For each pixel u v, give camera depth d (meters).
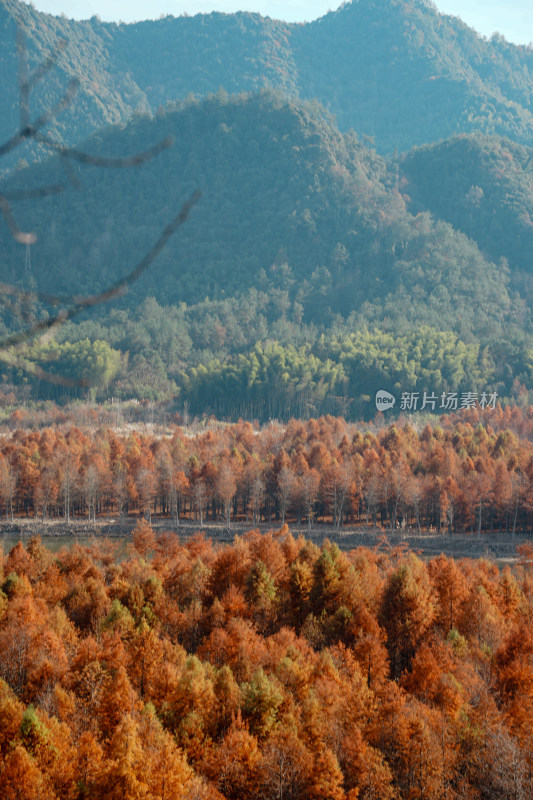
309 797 63.06
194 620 102.81
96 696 76.19
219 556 118.00
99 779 59.72
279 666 79.81
